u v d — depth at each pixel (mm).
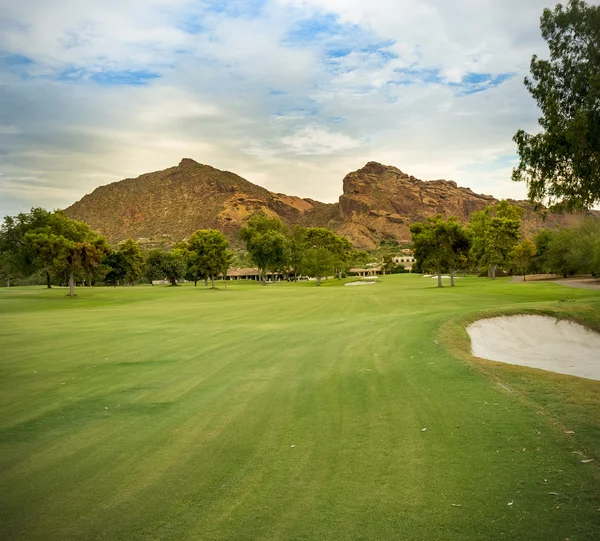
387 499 5363
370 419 8219
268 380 11547
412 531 4707
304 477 6027
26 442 7660
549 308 24188
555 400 8484
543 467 5938
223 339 18922
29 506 5504
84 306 46250
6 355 16062
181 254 133750
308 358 14211
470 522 4824
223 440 7500
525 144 13859
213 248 86938
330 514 5098
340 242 147000
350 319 25281
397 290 55969
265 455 6812
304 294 57062
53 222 71750
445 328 18422
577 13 12492
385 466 6238
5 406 9867
